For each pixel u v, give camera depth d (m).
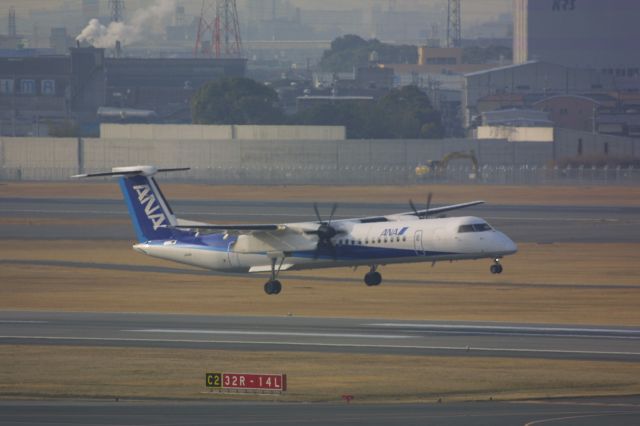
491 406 152.88
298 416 144.25
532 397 161.50
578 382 173.12
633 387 169.38
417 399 161.88
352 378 177.88
